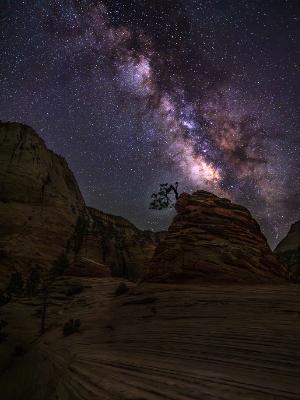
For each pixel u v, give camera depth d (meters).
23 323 28.14
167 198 34.62
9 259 46.28
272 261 22.45
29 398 11.78
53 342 19.70
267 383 6.04
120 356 10.98
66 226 59.62
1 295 32.72
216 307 14.42
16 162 62.09
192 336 11.23
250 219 26.31
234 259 21.66
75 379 9.56
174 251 23.52
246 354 8.25
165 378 7.38
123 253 63.75
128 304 20.78
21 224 52.88
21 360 20.31
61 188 69.12
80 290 35.47
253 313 12.36
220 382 6.45
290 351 7.75
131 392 6.79
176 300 17.39
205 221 25.27
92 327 19.44
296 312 11.35
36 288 40.03
